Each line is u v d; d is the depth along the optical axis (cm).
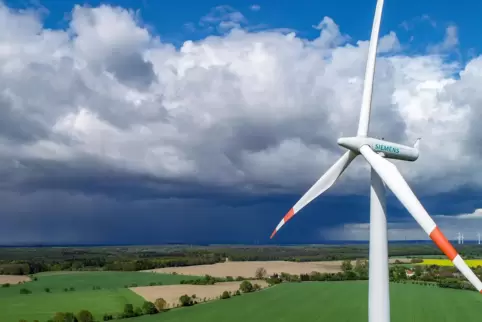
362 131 2425
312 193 2570
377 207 2327
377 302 2291
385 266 2303
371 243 2331
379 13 2597
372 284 2306
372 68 2527
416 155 2472
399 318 6381
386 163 2275
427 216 2108
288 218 2609
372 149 2369
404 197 2177
